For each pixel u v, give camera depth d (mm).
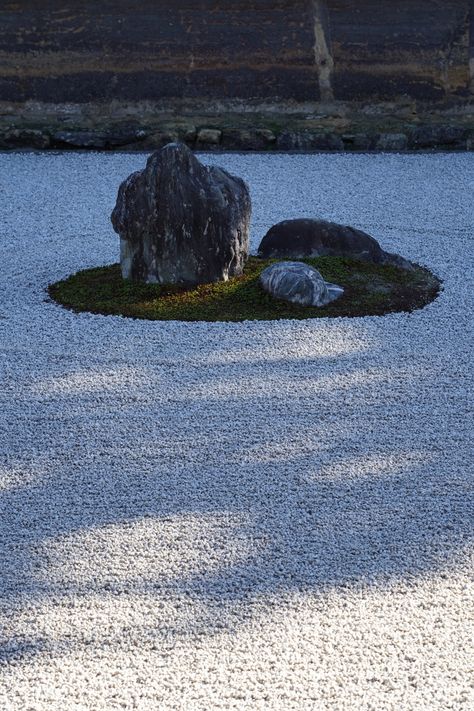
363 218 7176
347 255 6082
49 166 8664
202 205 5520
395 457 3891
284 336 5035
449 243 6633
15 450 3957
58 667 2795
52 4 9531
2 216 7246
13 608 3035
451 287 5797
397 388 4488
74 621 2975
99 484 3703
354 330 5121
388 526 3436
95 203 7586
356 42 9719
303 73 9789
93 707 2650
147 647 2865
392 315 5340
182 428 4121
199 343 4957
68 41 9633
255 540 3355
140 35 9648
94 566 3225
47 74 9695
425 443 4000
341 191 7883
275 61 9750
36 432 4098
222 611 3010
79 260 6273
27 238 6750
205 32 9672
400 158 8977
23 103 9773
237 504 3568
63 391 4465
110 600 3064
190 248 5582
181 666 2791
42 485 3703
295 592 3092
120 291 5609
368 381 4551
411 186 8055
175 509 3539
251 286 5605
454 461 3865
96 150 9273
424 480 3727
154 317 5281
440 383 4543
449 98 9812
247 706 2648
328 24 9688
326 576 3166
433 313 5387
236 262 5727
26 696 2691
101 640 2896
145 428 4121
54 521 3475
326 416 4223
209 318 5266
